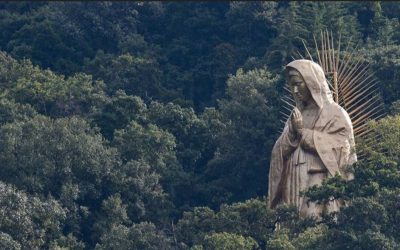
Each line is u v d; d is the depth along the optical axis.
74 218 173.88
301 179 158.00
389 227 149.75
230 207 158.25
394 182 152.75
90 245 173.25
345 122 158.62
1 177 176.25
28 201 169.62
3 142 177.75
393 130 161.50
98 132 186.75
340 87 165.88
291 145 158.75
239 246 152.38
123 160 182.12
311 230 151.12
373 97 167.50
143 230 164.75
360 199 149.88
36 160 177.25
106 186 178.12
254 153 186.12
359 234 148.50
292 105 185.50
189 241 161.25
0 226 165.62
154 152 183.75
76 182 177.12
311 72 159.12
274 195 159.12
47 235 169.12
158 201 178.00
